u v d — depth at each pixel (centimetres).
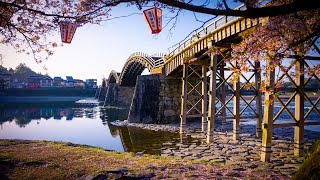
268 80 1154
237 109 1906
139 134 2422
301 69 1041
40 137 2519
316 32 559
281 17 628
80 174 780
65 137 2488
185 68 2419
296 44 579
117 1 412
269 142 1220
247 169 879
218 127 2656
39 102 8594
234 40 1866
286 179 751
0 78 10638
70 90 11350
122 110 5516
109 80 8456
